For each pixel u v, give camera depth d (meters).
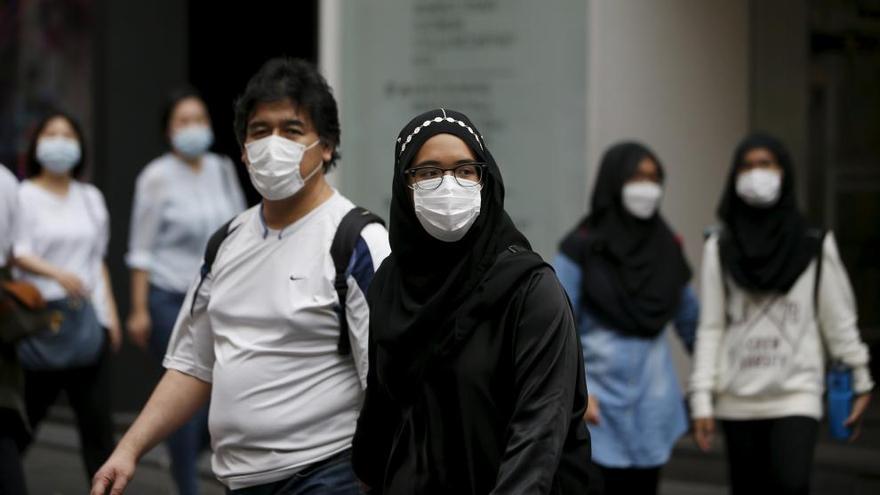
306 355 8.80
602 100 19.98
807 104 21.81
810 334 12.62
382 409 7.58
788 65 21.81
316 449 8.73
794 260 12.55
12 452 12.99
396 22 21.64
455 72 21.12
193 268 17.02
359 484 8.30
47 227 15.43
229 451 8.95
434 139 7.22
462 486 7.09
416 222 7.23
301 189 9.02
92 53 24.05
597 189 13.45
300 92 9.09
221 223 17.31
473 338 7.07
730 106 21.67
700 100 21.28
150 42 23.84
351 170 22.11
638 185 13.20
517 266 7.07
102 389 15.26
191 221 16.94
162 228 17.00
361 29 21.97
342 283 8.70
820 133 21.83
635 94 20.45
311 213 9.03
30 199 15.47
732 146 21.73
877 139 21.73
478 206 7.12
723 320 13.02
